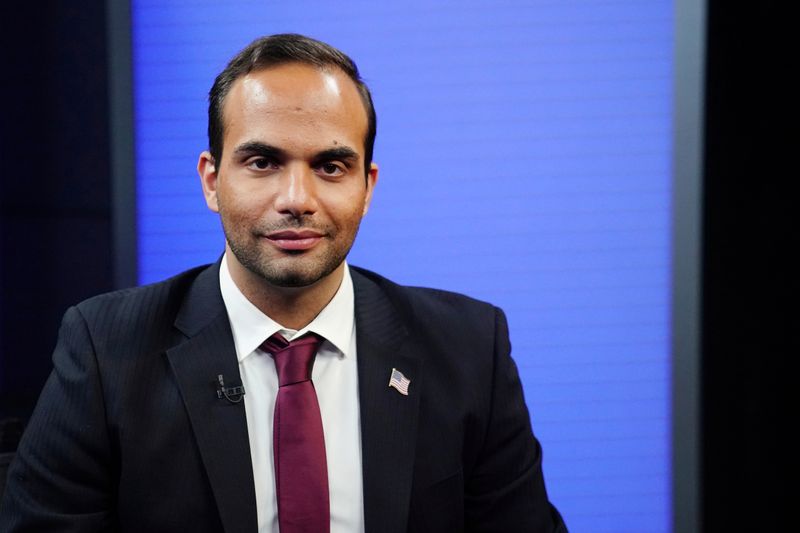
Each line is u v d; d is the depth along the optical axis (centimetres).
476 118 790
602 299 800
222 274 490
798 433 809
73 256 832
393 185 791
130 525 444
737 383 809
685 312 789
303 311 464
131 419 446
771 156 795
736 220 801
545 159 793
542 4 784
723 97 792
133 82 786
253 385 464
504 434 504
